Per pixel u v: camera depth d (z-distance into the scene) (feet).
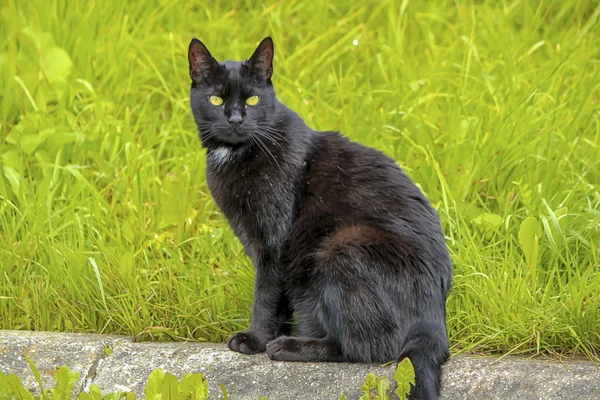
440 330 16.85
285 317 18.56
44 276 20.29
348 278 16.72
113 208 22.67
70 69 26.76
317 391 16.21
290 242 17.99
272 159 18.04
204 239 21.47
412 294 16.76
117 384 16.76
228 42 29.76
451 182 22.90
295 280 17.94
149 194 23.31
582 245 20.62
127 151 23.43
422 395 15.49
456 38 29.84
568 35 29.66
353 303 16.70
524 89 26.22
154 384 15.07
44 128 24.54
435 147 24.30
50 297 19.85
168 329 18.98
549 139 23.20
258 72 18.74
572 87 26.08
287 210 17.94
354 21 32.01
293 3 32.14
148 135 25.61
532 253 19.11
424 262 17.06
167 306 19.40
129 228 21.49
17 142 24.32
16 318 19.76
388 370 16.52
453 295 19.29
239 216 18.31
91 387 15.34
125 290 19.63
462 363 16.75
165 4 30.73
